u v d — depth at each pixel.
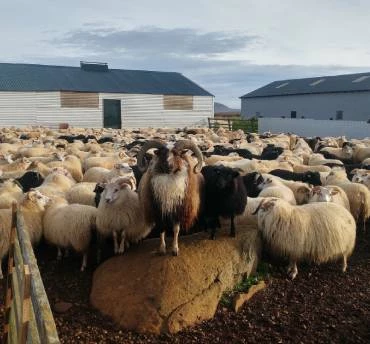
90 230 3.17
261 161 5.82
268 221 3.18
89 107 18.55
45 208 3.42
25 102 17.31
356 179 4.88
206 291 2.79
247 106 29.67
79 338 2.46
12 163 5.64
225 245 3.08
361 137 15.42
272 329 2.67
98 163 5.88
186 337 2.55
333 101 24.27
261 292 3.04
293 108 26.58
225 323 2.70
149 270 2.81
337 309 2.89
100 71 21.09
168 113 20.42
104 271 2.96
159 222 2.90
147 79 21.47
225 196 3.05
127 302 2.67
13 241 2.37
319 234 3.17
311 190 3.88
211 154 6.89
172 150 2.75
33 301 1.32
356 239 4.03
